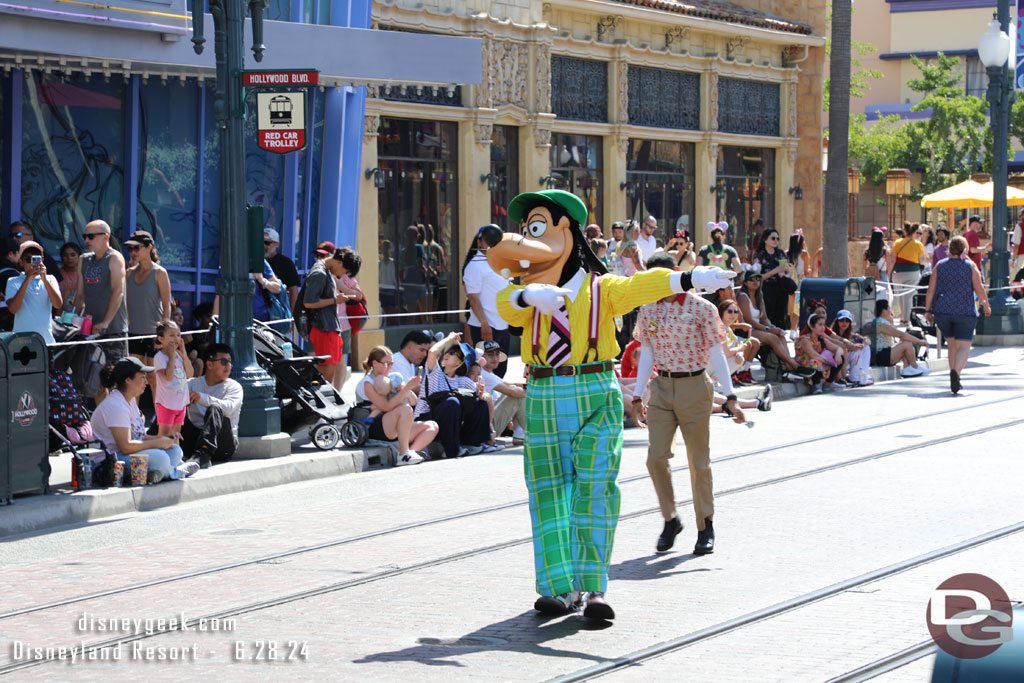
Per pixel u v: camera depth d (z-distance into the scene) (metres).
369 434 13.59
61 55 14.96
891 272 26.61
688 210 28.42
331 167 19.66
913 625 7.20
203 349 14.70
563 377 7.59
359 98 19.86
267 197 18.89
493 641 7.17
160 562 9.28
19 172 16.17
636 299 7.57
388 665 6.76
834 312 20.09
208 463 12.40
